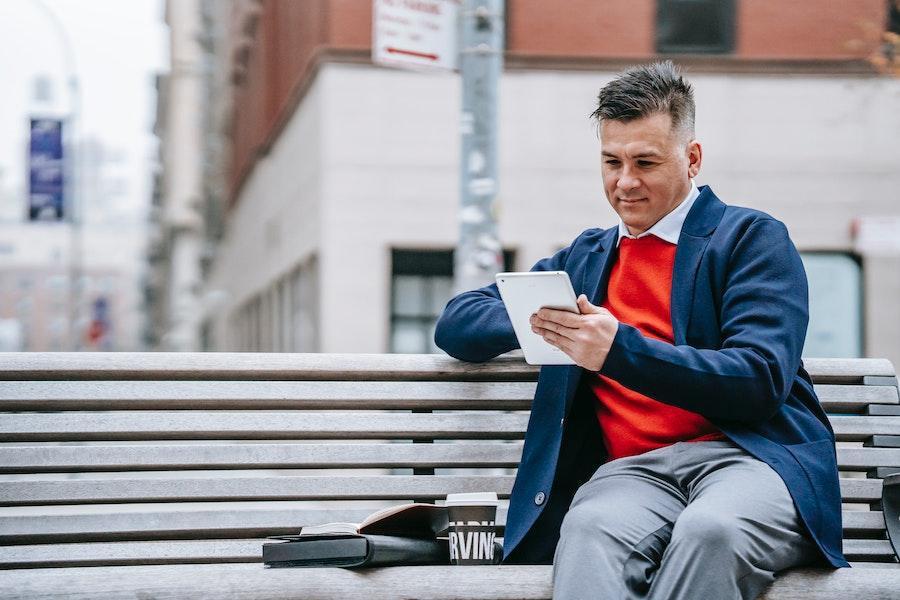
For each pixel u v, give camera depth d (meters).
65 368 3.53
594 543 3.01
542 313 3.08
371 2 16.72
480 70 7.31
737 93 16.78
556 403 3.51
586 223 16.64
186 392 3.57
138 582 2.98
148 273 68.38
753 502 3.01
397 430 3.66
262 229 26.55
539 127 16.58
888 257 16.78
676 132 3.39
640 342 3.07
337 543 3.06
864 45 16.66
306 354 3.67
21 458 3.45
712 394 3.10
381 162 16.77
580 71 16.58
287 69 21.75
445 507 3.24
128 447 3.50
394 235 16.78
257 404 3.62
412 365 3.71
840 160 16.84
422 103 16.80
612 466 3.38
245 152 31.70
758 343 3.18
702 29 16.77
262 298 26.73
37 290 104.94
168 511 3.49
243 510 3.53
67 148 30.23
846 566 3.13
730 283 3.34
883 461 3.73
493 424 3.70
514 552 3.40
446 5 7.30
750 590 2.98
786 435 3.26
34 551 3.40
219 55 44.06
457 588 3.02
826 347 16.86
